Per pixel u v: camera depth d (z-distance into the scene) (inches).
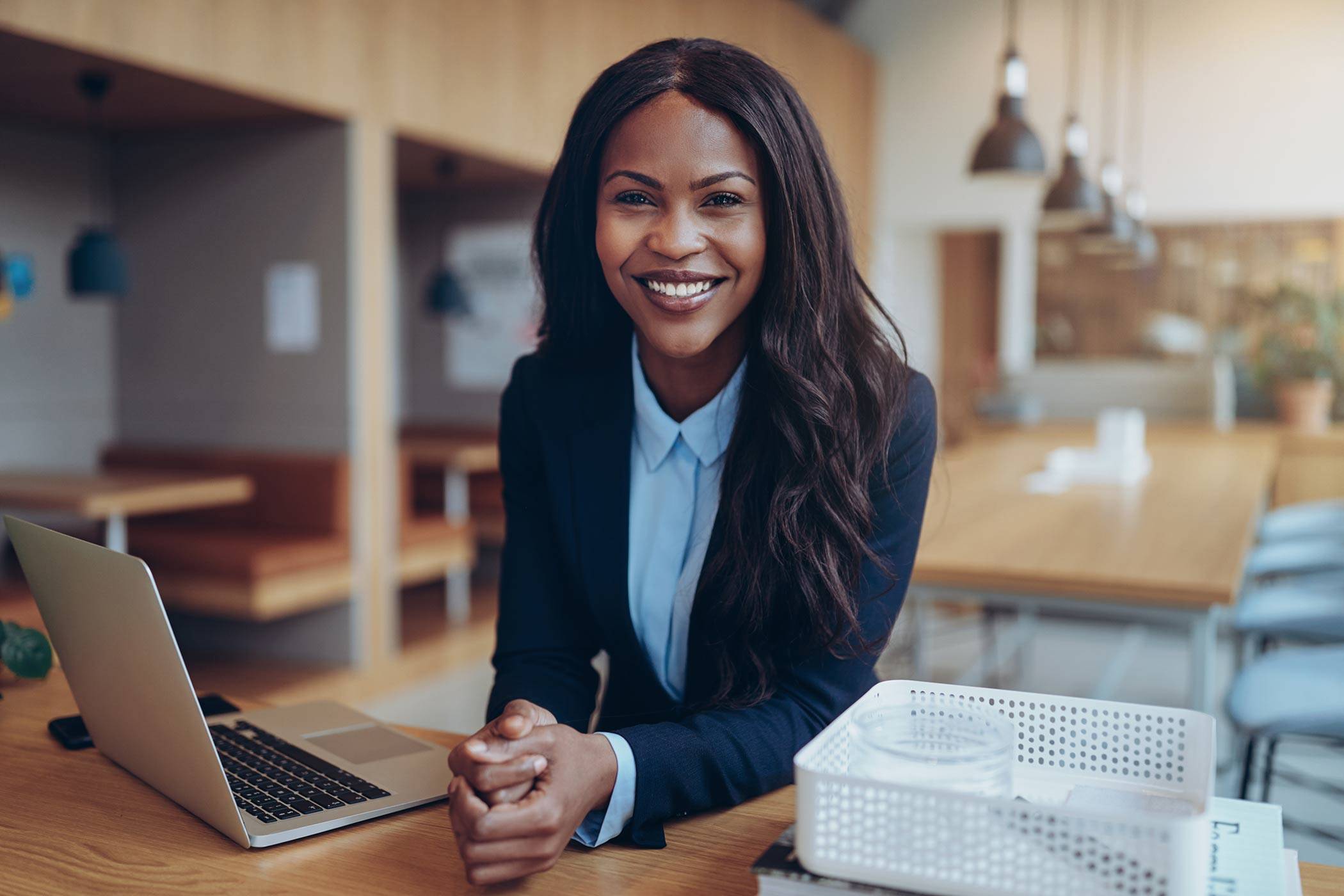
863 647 46.9
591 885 37.5
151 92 161.5
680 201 43.3
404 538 196.7
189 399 195.9
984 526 127.9
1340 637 125.3
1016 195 322.3
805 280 45.3
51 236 193.6
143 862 39.0
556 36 218.1
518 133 209.8
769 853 33.8
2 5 126.6
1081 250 362.3
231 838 40.7
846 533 45.8
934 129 330.0
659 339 45.1
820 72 297.6
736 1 265.1
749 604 46.6
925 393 49.4
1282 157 292.4
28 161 189.2
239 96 162.2
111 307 201.5
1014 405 271.3
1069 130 194.1
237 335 190.7
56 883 37.5
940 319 407.5
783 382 45.5
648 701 53.3
